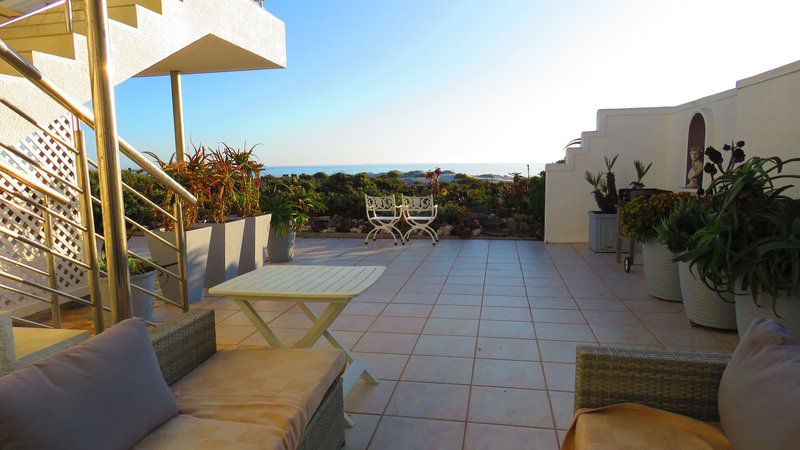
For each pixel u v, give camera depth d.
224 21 4.98
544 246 7.72
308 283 2.63
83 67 3.35
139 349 1.61
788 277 2.56
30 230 4.12
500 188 10.38
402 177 11.44
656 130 7.62
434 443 2.26
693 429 1.54
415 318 4.16
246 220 5.81
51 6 2.99
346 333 3.80
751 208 2.77
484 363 3.18
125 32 3.68
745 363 1.45
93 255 2.37
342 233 9.27
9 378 1.23
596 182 7.55
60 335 2.36
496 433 2.34
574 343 3.52
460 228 8.76
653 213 4.43
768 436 1.19
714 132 5.91
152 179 4.77
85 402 1.30
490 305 4.52
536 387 2.82
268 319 4.19
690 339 3.58
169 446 1.44
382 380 2.94
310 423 1.79
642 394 1.66
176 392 1.82
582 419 1.62
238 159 5.84
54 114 3.15
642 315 4.15
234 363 2.07
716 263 2.79
